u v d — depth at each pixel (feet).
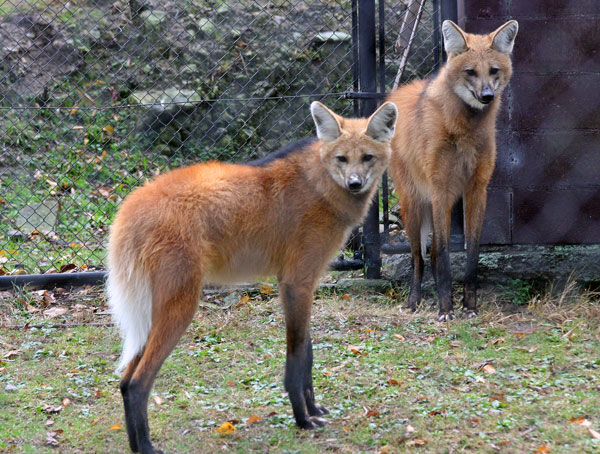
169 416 11.93
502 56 16.24
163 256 10.47
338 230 11.70
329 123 11.58
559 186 18.15
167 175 11.40
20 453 10.75
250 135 29.32
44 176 26.17
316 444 10.64
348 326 16.42
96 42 31.01
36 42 30.58
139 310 10.64
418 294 17.90
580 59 17.66
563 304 17.31
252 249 11.43
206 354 14.73
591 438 10.19
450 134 16.61
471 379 12.82
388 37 28.55
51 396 12.87
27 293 18.08
